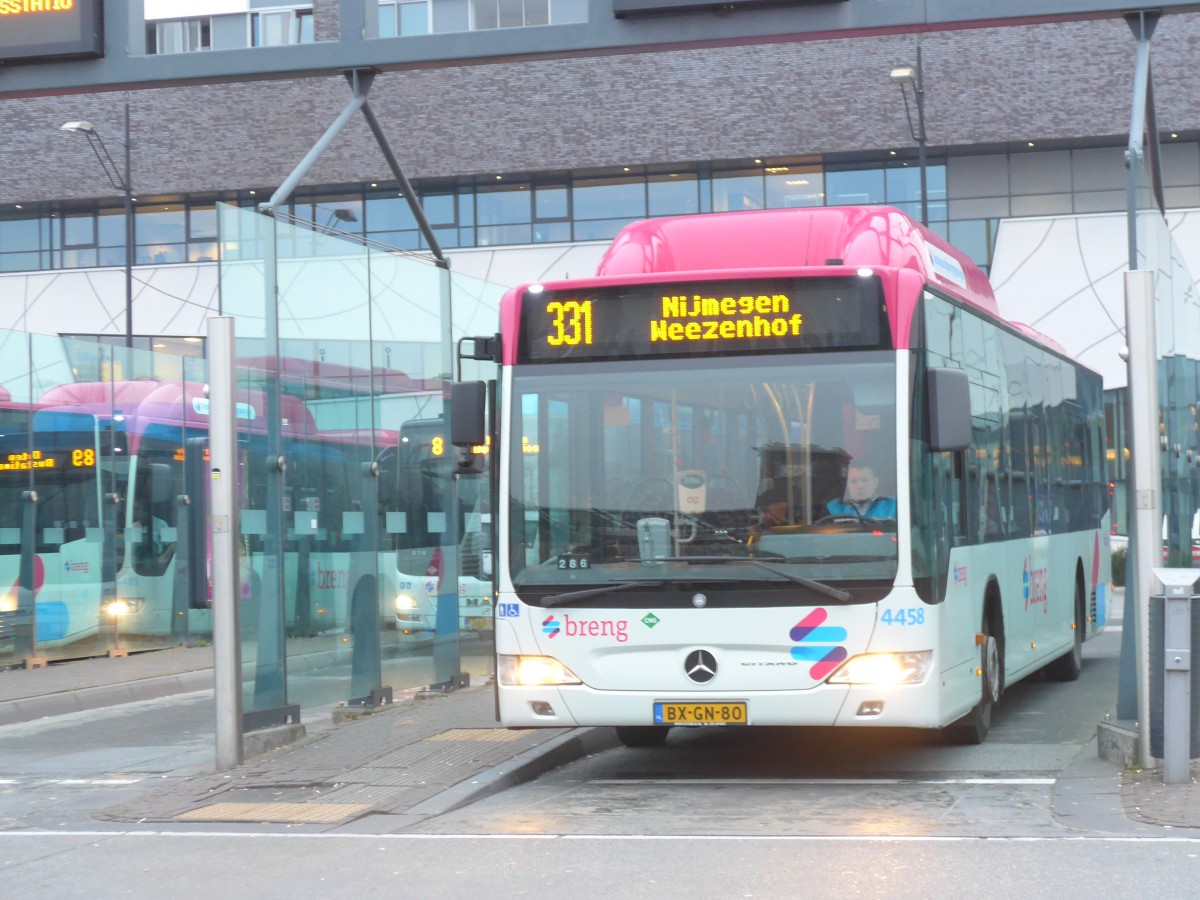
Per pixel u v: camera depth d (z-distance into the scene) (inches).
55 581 882.1
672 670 413.1
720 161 1833.2
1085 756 453.1
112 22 575.2
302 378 551.2
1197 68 1707.7
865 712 405.7
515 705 423.8
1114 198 1771.7
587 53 558.6
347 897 298.4
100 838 377.4
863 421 414.0
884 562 407.2
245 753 485.1
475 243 1908.2
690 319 427.2
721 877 305.3
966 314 490.3
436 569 654.5
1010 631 536.4
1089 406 755.4
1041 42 1745.8
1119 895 281.4
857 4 530.3
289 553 540.1
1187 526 462.9
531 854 335.6
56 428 887.7
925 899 281.6
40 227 2016.5
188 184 1936.5
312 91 1909.4
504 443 432.1
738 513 414.6
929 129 1766.7
